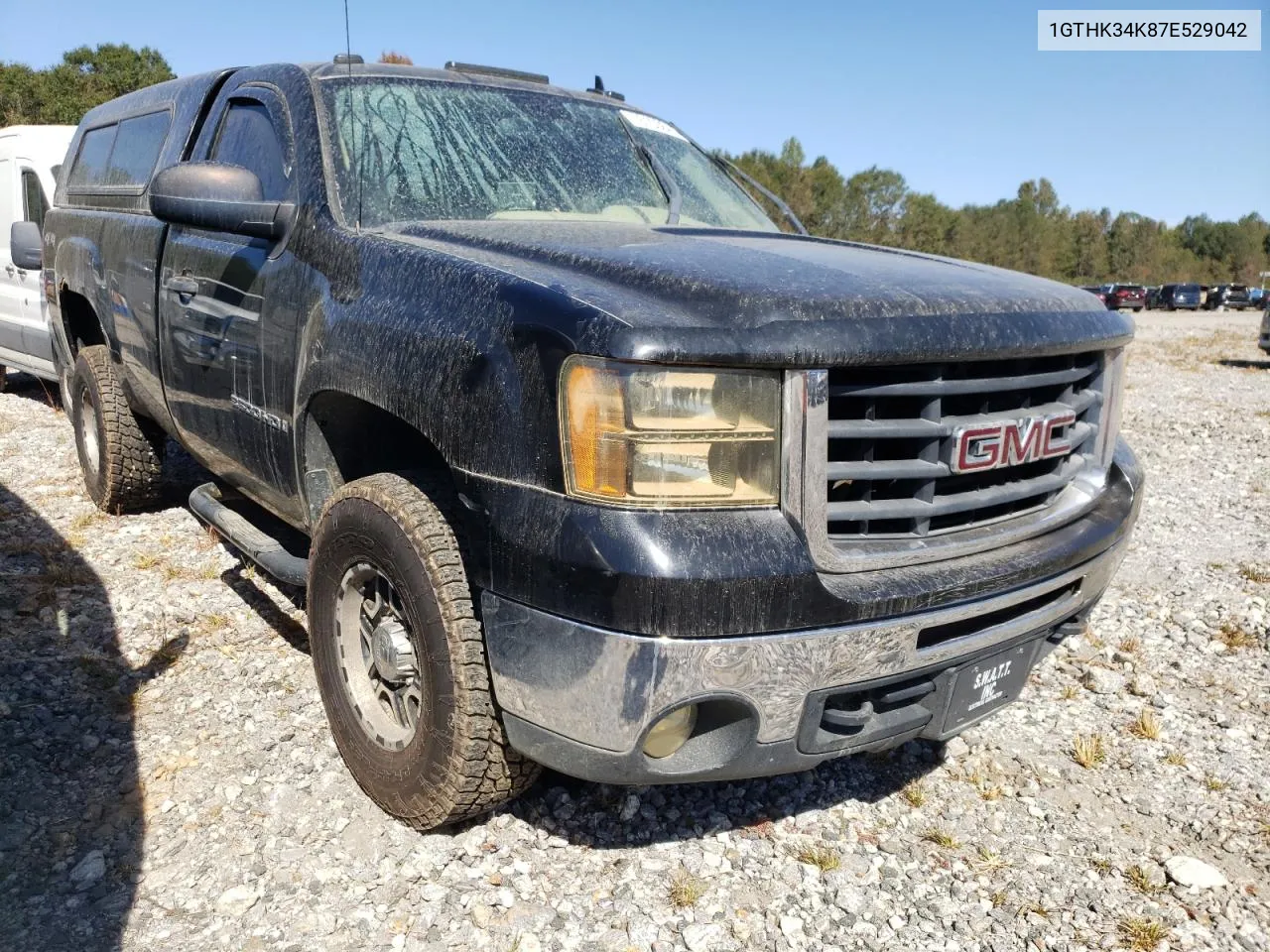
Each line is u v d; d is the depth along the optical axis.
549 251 2.47
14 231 6.02
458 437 2.24
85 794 2.77
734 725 2.14
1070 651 4.09
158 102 4.51
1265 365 18.14
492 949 2.26
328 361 2.70
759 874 2.58
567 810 2.79
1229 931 2.44
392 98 3.38
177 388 3.89
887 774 3.11
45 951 2.19
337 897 2.40
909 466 2.22
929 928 2.41
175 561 4.49
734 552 1.99
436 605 2.35
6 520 4.99
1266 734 3.45
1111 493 2.89
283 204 3.07
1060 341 2.45
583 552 2.00
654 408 2.00
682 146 4.11
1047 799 3.00
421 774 2.48
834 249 2.92
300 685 3.39
